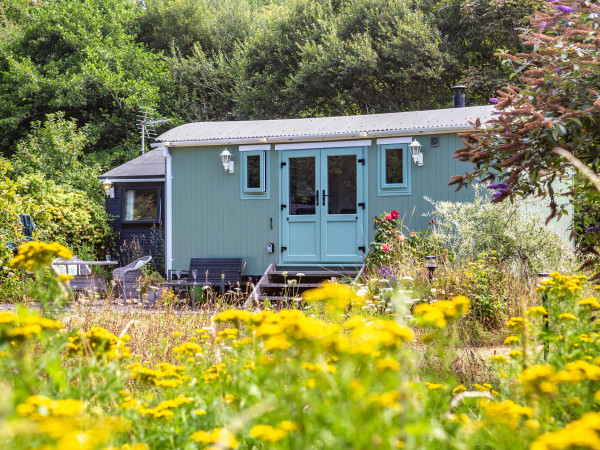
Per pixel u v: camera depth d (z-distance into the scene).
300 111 25.00
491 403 2.48
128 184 16.58
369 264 11.16
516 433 1.95
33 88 25.70
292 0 26.55
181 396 2.37
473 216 10.65
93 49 26.55
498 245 10.10
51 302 2.76
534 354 2.83
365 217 12.20
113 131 27.11
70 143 21.59
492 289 7.68
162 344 5.45
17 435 1.47
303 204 12.60
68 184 19.77
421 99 23.50
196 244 13.23
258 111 25.94
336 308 2.58
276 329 2.07
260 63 26.53
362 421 1.69
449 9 22.44
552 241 10.06
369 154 12.23
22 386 2.09
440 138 11.75
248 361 2.62
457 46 22.42
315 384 2.01
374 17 23.61
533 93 4.85
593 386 2.24
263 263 12.79
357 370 2.40
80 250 16.08
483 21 21.11
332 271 11.76
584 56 4.61
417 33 21.92
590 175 2.88
